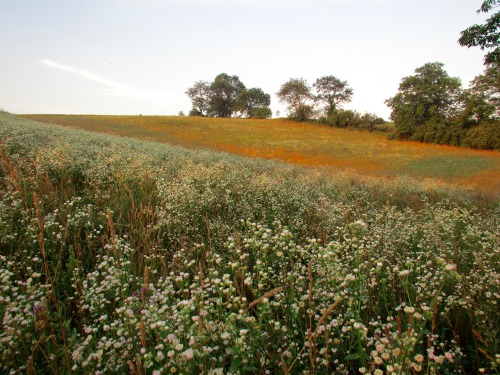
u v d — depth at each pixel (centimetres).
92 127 3528
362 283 236
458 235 491
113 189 562
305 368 199
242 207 536
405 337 173
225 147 2847
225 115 11025
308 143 4050
